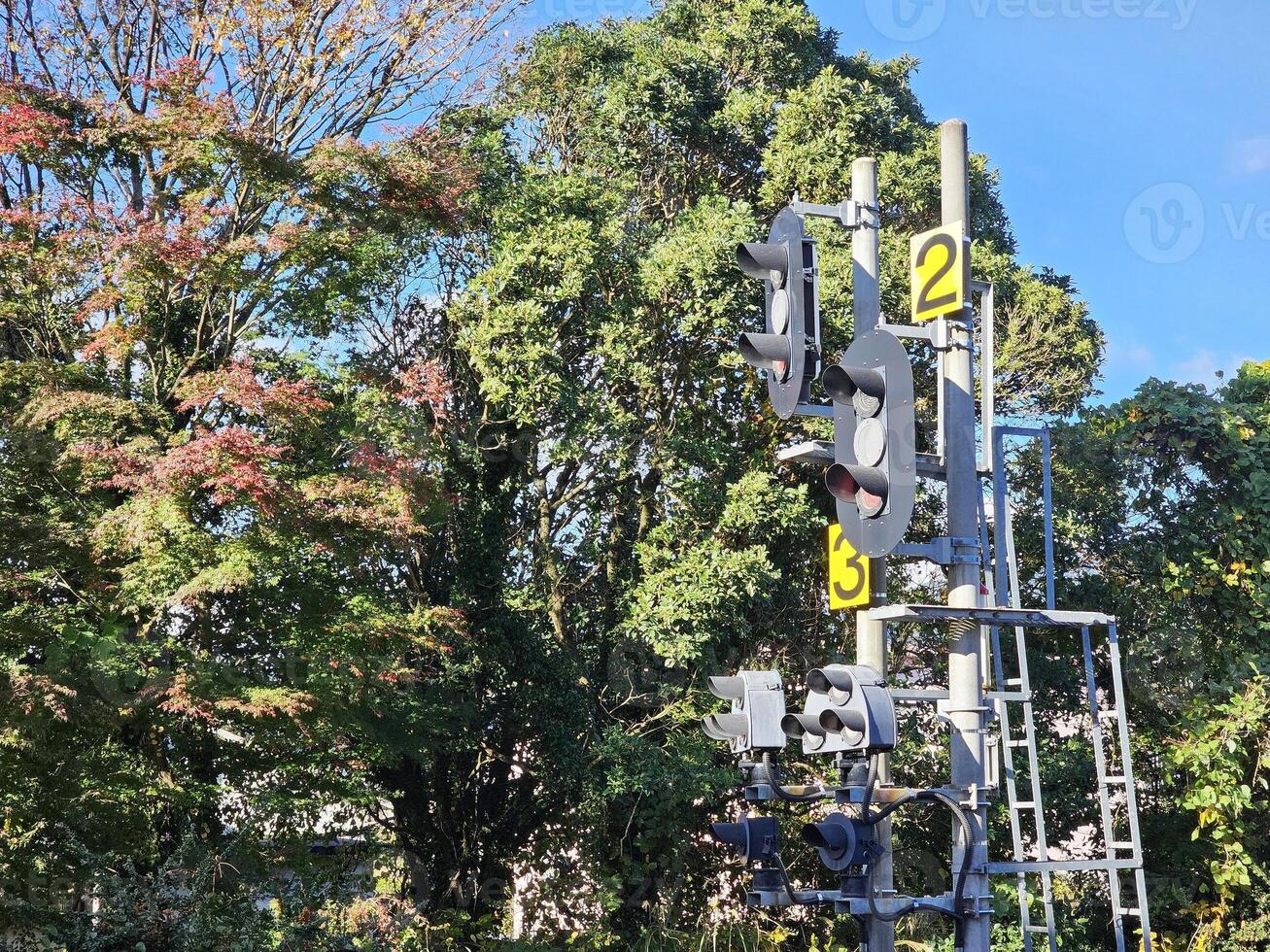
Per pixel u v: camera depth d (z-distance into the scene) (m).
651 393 18.59
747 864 6.95
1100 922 17.69
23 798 11.38
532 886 19.22
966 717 6.67
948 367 7.16
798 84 20.97
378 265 15.60
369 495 13.12
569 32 20.27
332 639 13.47
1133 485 18.23
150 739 13.05
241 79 17.25
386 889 17.80
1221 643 17.31
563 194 17.56
